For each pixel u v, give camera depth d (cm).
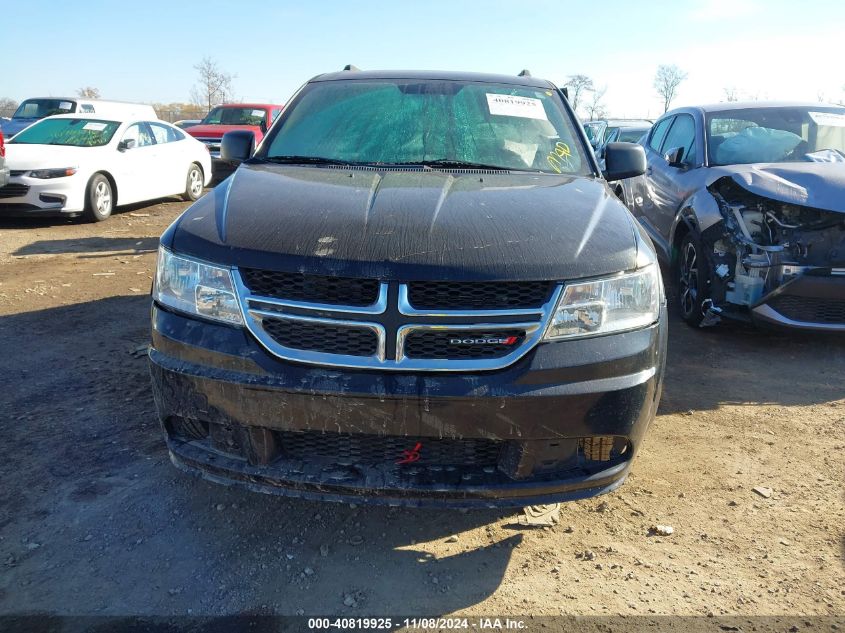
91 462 311
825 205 435
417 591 236
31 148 950
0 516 270
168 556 250
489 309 221
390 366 218
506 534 269
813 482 312
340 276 221
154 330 244
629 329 235
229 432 234
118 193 1025
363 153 349
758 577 247
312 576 242
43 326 497
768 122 593
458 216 252
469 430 219
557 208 267
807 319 458
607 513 286
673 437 355
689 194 548
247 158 378
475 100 382
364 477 225
